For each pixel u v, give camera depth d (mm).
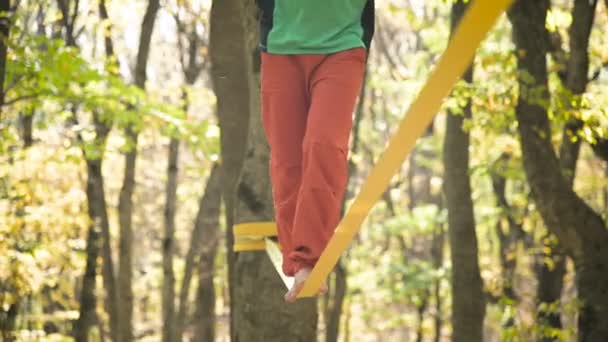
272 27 3719
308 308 7605
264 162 7520
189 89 22062
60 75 13469
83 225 17797
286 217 3770
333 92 3504
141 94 15273
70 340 20531
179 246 38312
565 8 16828
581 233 12445
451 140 16062
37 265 17812
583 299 12523
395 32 29297
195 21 22703
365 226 34250
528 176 12648
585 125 12008
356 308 37125
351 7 3564
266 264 7594
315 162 3482
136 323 37406
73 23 17859
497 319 25391
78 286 28891
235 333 7754
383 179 2717
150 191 37344
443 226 28219
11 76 13398
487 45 15508
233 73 10008
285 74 3691
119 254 19094
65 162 16422
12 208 16906
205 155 16406
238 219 7535
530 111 12477
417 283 26406
